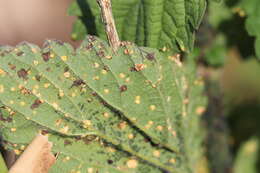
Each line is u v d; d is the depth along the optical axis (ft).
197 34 0.93
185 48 0.75
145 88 0.76
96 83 0.75
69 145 0.76
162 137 0.78
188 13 0.75
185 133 0.82
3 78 0.74
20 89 0.74
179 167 0.82
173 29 0.76
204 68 0.97
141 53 0.74
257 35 0.86
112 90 0.75
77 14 0.84
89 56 0.74
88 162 0.77
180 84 0.78
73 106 0.75
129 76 0.75
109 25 0.74
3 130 0.75
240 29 0.98
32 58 0.74
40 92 0.74
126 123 0.77
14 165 0.73
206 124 0.97
